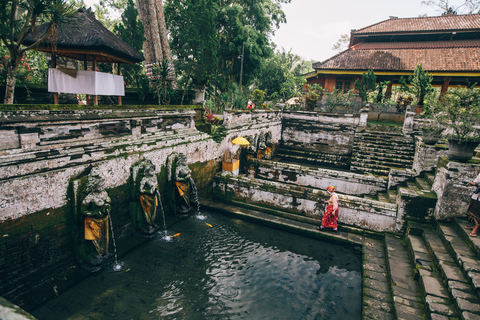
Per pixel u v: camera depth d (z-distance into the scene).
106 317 4.88
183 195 8.58
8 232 4.69
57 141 5.47
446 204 7.08
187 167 8.56
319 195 8.68
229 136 11.60
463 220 6.86
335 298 5.75
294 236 8.30
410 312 4.79
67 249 5.77
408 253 6.92
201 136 10.06
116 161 6.71
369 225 8.23
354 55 22.73
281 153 17.83
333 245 7.93
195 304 5.33
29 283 5.11
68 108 5.59
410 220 7.68
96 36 6.92
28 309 4.88
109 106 6.56
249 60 22.61
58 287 5.44
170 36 19.55
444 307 4.58
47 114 5.18
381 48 23.14
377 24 25.03
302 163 16.75
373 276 6.17
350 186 10.99
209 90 21.67
